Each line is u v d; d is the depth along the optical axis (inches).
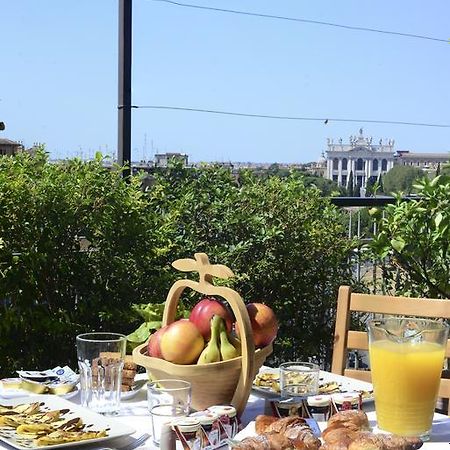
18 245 100.7
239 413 61.8
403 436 54.6
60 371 73.5
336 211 137.3
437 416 63.2
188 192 127.3
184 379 60.6
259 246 128.7
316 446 51.7
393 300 80.2
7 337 100.7
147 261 111.8
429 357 57.5
